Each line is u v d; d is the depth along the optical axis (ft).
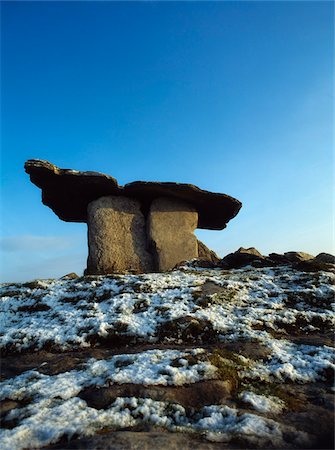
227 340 30.25
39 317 36.55
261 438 16.42
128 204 66.69
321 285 40.70
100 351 29.55
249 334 30.60
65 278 50.11
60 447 16.08
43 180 61.41
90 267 62.08
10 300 40.98
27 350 30.35
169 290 41.04
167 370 23.34
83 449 15.48
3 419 19.13
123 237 64.59
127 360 25.93
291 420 18.44
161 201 67.21
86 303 38.86
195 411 19.65
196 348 27.61
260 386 22.56
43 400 20.75
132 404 19.86
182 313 34.53
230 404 20.26
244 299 38.91
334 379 23.24
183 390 21.54
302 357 26.27
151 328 32.45
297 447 15.92
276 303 37.63
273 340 29.76
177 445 15.75
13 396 21.76
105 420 18.37
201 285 42.60
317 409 19.62
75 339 31.07
